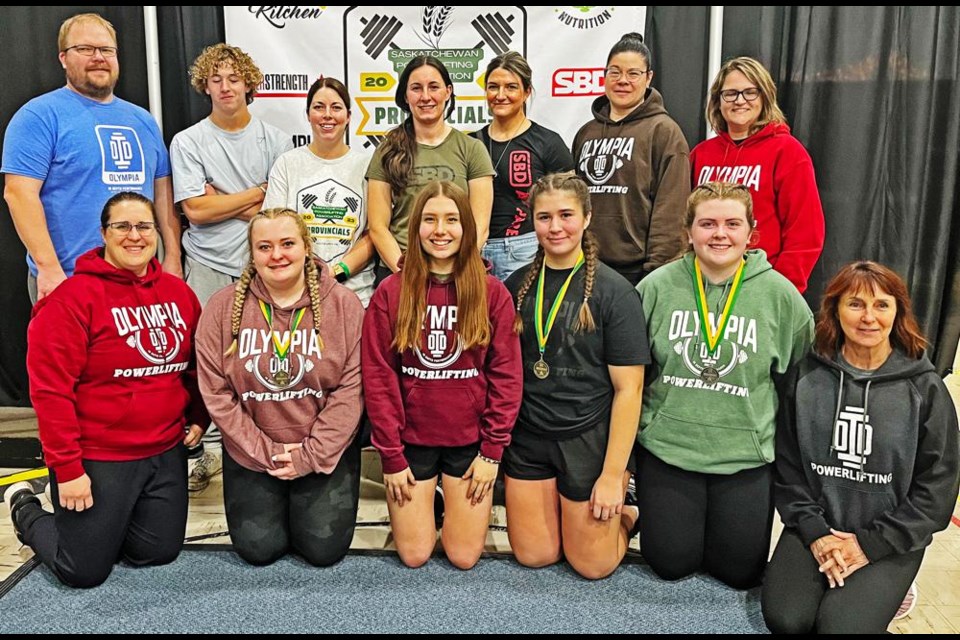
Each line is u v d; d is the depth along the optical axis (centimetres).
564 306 218
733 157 265
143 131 276
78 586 217
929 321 327
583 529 221
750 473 216
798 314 214
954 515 276
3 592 215
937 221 319
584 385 217
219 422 222
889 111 310
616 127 273
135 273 219
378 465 319
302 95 312
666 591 219
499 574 228
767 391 215
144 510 225
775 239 261
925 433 194
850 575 193
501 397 218
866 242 320
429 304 217
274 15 307
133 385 216
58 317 205
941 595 222
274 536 231
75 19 258
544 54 306
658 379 221
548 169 271
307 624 199
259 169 286
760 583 222
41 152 256
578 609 208
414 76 253
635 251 271
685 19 308
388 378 221
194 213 279
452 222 211
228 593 215
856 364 204
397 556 239
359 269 268
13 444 330
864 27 304
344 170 271
